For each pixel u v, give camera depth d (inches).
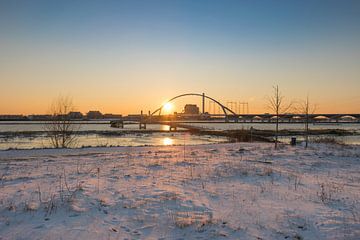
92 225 255.8
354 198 341.7
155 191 369.7
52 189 369.4
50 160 670.5
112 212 289.7
